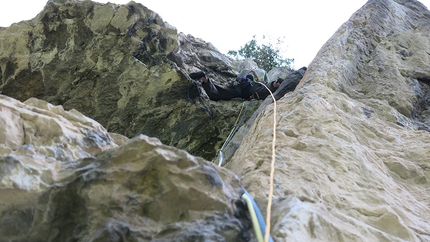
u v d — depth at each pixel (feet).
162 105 23.82
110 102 23.31
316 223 6.24
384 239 6.98
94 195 5.96
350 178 9.61
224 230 5.78
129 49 22.65
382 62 19.60
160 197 6.07
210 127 25.23
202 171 6.39
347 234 6.49
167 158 6.34
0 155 6.18
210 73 31.45
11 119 7.48
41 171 6.38
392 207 8.59
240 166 10.17
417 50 20.62
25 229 5.92
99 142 8.63
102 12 22.31
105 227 5.55
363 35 21.71
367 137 12.92
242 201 6.64
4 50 22.22
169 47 24.07
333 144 10.82
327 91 15.43
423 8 26.50
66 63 22.44
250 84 27.81
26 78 22.43
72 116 9.04
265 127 13.03
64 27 22.25
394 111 15.72
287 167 9.34
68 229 5.99
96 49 22.45
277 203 6.87
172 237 5.63
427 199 10.32
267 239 5.48
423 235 8.02
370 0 24.57
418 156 12.08
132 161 6.38
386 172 11.06
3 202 5.89
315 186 8.73
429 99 17.51
